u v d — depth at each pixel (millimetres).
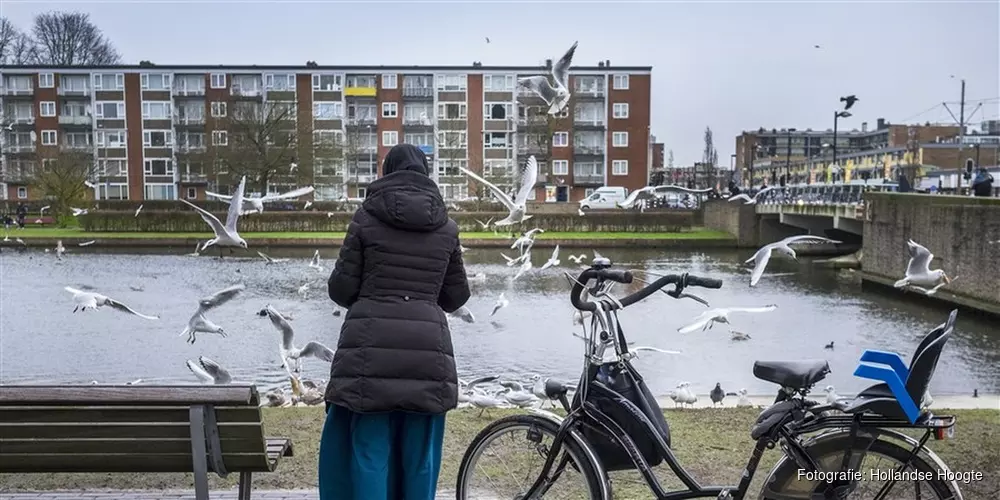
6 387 4008
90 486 5547
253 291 30875
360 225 4004
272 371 16531
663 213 57750
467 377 16172
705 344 20094
